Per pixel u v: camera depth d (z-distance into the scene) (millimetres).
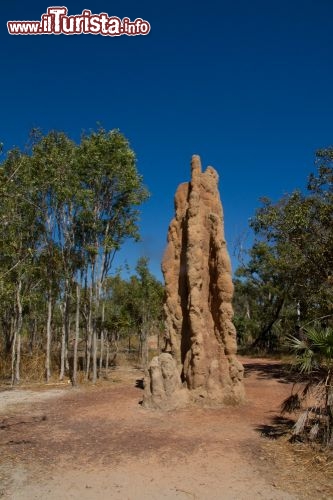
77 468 8047
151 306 26422
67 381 18719
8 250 17516
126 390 16375
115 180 19391
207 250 14438
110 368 23922
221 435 10031
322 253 18438
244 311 45781
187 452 8859
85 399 14688
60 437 10031
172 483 7348
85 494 6930
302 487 7062
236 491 6992
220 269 13766
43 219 19531
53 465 8195
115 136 19047
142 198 19984
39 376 19922
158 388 12648
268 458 8406
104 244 18844
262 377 19703
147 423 11156
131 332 30594
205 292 14141
